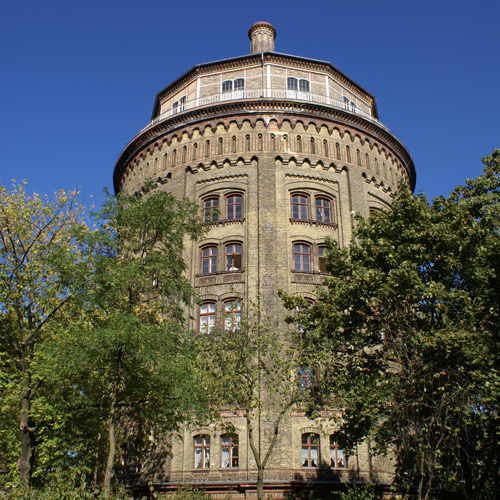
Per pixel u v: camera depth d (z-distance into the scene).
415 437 22.70
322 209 41.16
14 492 21.02
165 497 29.34
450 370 22.36
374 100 51.03
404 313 24.42
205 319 37.25
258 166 40.84
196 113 43.41
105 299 26.00
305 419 33.78
